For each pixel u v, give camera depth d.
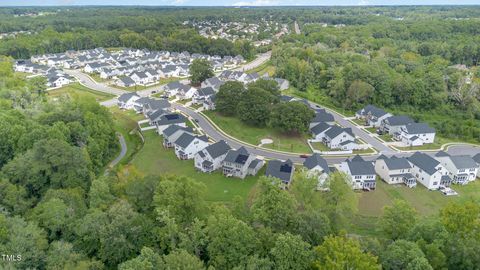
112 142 94.75
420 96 138.25
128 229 48.75
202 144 92.44
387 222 55.19
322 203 58.59
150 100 124.38
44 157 64.75
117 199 57.88
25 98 110.50
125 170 77.56
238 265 44.34
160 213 48.62
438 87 139.62
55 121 86.12
